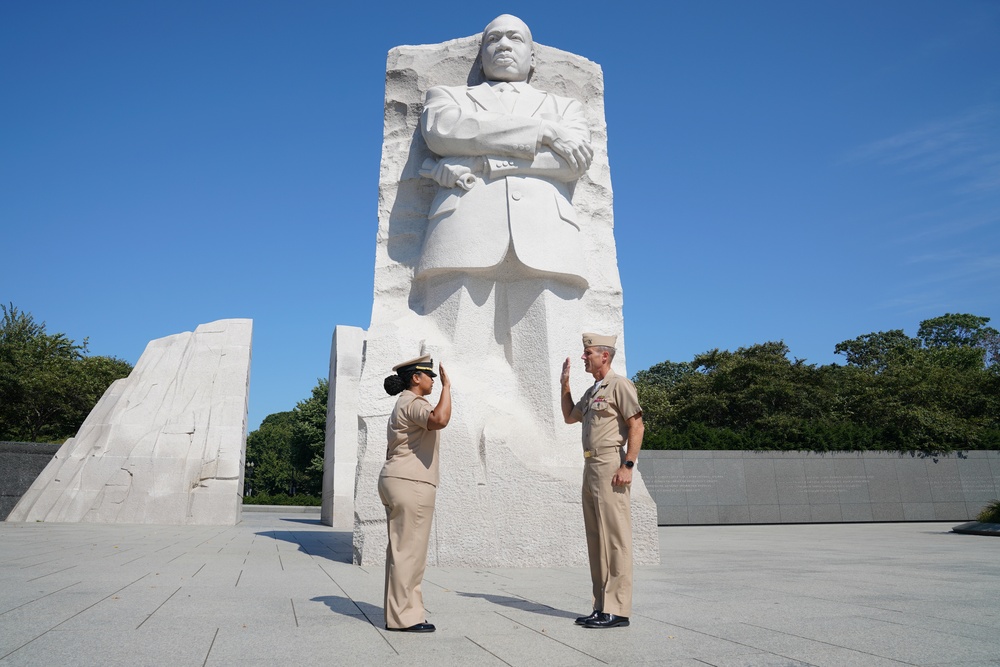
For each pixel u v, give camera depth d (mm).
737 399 30547
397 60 9672
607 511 4090
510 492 7500
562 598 5035
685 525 17750
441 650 3336
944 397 26031
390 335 8227
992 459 19812
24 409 27938
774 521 18312
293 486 54656
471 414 7770
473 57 9570
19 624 3729
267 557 7680
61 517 14688
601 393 4316
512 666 3039
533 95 9062
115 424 15695
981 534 12758
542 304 8398
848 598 5000
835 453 19078
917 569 6941
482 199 8414
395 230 9078
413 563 3852
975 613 4379
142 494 15086
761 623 4039
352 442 17109
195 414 16109
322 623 3951
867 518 18781
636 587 5582
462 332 8305
